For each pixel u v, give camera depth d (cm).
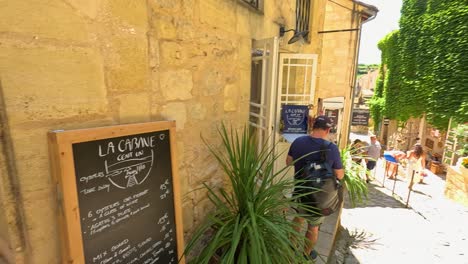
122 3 115
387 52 1182
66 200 93
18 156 85
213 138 203
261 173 225
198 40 173
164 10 141
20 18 81
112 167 111
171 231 145
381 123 1455
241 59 233
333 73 863
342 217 435
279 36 339
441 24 825
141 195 126
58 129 95
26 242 91
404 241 357
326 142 209
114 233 114
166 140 139
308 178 198
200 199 193
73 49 97
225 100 215
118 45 115
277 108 374
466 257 322
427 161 949
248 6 237
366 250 329
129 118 125
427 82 900
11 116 82
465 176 541
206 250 148
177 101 159
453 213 472
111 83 114
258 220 154
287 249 134
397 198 572
